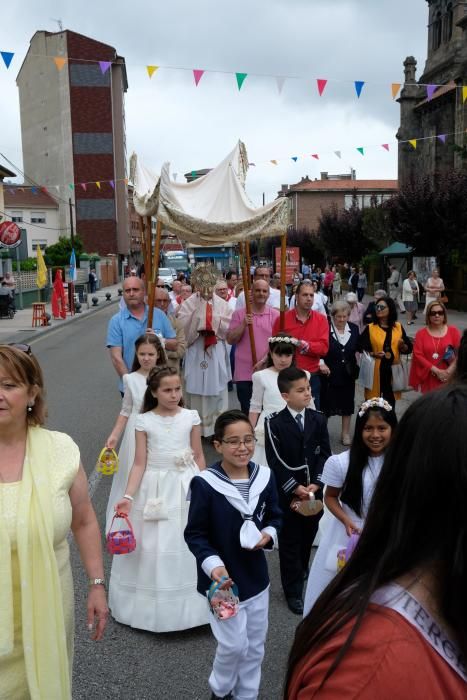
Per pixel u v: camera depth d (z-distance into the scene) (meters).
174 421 4.06
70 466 2.43
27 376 2.37
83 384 12.63
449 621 1.02
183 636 3.86
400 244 31.47
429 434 1.05
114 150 59.16
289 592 4.17
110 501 4.57
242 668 3.13
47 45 57.66
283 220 7.35
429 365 7.30
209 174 8.34
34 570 2.23
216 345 7.92
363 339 7.62
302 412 4.21
